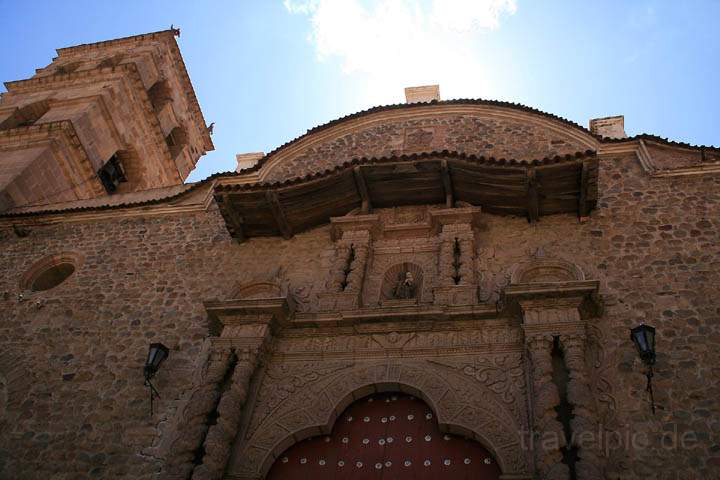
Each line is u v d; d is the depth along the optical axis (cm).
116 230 1623
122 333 1325
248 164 1847
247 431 1072
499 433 985
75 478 1076
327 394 1100
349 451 1048
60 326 1373
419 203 1469
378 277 1321
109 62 2656
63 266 1600
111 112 2336
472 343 1118
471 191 1391
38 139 2045
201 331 1287
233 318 1205
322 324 1195
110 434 1131
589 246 1267
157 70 2688
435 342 1138
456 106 1722
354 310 1181
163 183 2652
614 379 1016
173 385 1188
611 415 972
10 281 1538
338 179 1409
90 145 2198
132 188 2458
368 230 1391
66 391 1224
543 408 942
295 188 1393
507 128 1634
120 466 1080
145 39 2800
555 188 1311
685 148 1432
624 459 917
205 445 1012
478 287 1212
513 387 1039
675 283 1151
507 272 1257
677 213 1286
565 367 1016
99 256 1551
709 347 1034
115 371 1245
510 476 923
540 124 1611
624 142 1477
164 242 1548
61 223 1688
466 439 1023
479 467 987
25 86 2470
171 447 1085
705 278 1146
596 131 1642
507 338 1111
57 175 2039
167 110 2755
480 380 1062
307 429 1060
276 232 1476
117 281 1462
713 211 1270
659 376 1009
